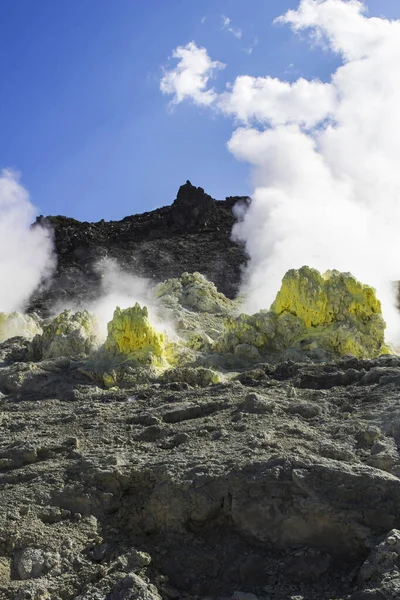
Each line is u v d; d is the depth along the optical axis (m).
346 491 7.45
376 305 18.08
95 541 7.64
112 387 15.34
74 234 62.09
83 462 8.85
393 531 6.91
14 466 9.30
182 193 66.88
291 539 7.38
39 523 7.79
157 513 7.86
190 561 7.32
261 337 18.16
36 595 6.68
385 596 6.14
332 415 10.26
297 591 6.84
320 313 18.05
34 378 15.80
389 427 9.23
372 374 11.92
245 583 7.07
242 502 7.59
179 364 17.52
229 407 10.86
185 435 9.55
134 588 6.60
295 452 8.30
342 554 7.23
